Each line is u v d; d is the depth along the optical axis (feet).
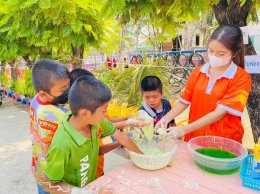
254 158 4.17
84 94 3.89
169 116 6.41
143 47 50.39
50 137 5.00
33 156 5.57
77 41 11.27
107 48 14.35
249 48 7.76
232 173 4.37
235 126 5.79
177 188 3.96
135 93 13.65
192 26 43.93
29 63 20.76
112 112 11.42
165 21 8.40
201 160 4.47
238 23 7.55
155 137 5.26
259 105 8.02
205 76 6.04
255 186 3.87
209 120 5.46
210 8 7.86
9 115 19.74
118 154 12.01
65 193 4.07
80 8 10.80
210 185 4.02
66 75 5.15
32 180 10.02
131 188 3.99
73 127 4.26
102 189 3.86
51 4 9.68
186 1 6.51
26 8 10.61
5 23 12.60
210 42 5.48
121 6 6.55
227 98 5.55
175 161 4.82
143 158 4.40
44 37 11.22
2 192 9.25
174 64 29.27
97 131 4.78
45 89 4.99
